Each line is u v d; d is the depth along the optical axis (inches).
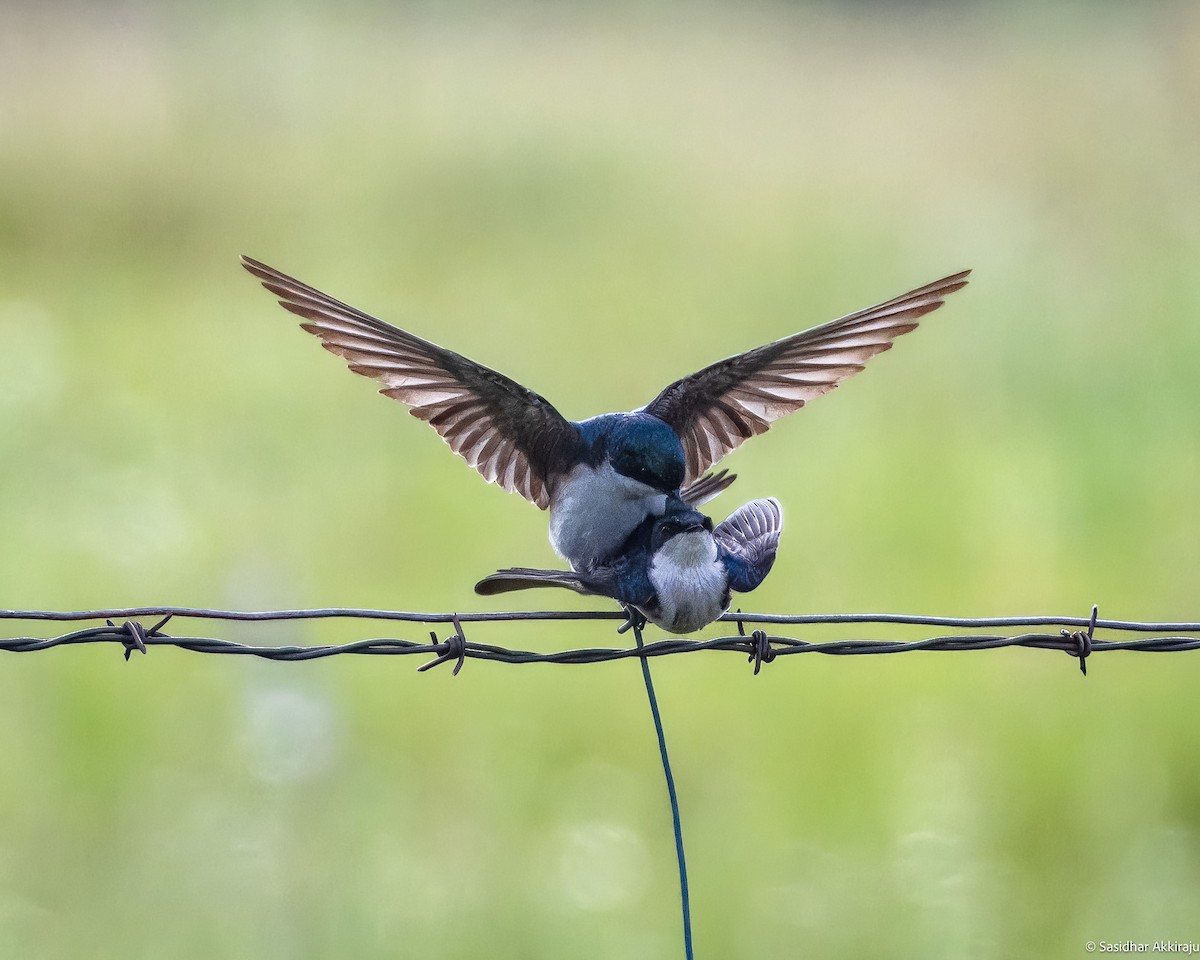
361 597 545.6
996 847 424.5
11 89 1201.4
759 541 275.1
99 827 418.9
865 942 382.3
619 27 1644.9
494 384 277.9
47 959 373.7
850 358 288.7
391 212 1084.5
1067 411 727.1
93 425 690.8
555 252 1024.2
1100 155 1134.4
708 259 1007.6
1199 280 819.4
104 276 931.3
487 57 1496.1
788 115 1385.3
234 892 390.0
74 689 475.5
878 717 478.6
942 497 636.1
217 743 452.8
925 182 1171.3
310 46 1301.7
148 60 1298.0
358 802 410.0
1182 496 620.1
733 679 498.0
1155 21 1320.1
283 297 261.7
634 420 288.7
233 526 601.0
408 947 379.2
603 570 262.8
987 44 1672.0
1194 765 455.5
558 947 379.2
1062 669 505.4
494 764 458.0
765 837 421.7
